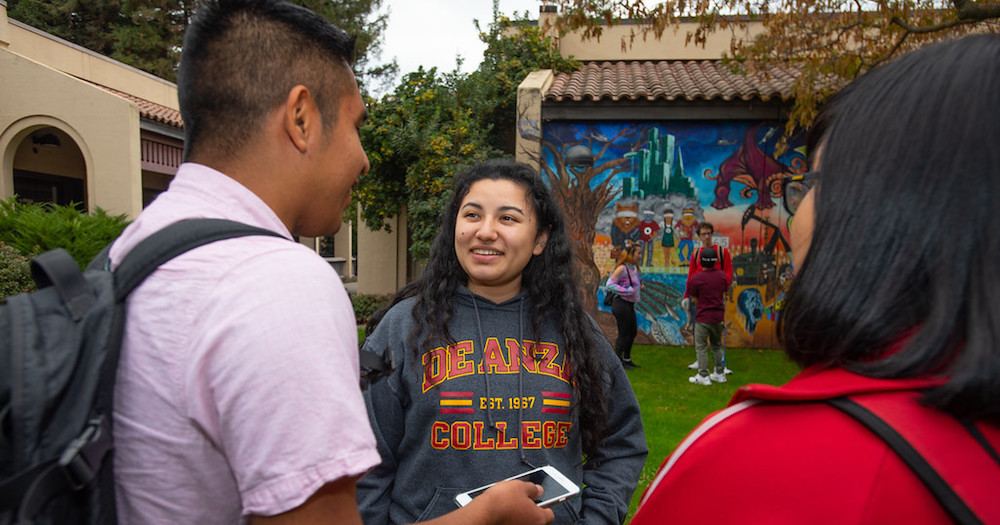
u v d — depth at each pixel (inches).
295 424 26.7
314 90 35.3
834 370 26.0
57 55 484.7
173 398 27.7
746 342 329.1
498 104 450.6
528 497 42.5
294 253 30.7
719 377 245.3
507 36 467.8
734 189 327.0
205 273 28.5
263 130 33.9
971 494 20.7
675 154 329.4
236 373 26.8
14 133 421.7
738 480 25.5
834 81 283.3
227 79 33.3
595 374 65.5
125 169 423.8
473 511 37.7
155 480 27.9
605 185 334.3
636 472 67.4
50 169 491.5
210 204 32.5
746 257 327.6
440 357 62.9
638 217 333.4
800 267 29.0
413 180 405.1
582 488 68.0
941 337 22.1
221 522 29.5
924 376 23.0
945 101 23.8
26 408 23.8
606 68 438.0
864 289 24.4
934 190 23.3
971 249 22.3
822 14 253.1
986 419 21.8
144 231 31.1
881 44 248.8
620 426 69.5
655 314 334.6
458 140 417.7
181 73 34.9
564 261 68.6
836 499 22.5
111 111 422.0
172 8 809.5
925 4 231.3
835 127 27.7
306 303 28.6
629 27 454.0
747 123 324.5
